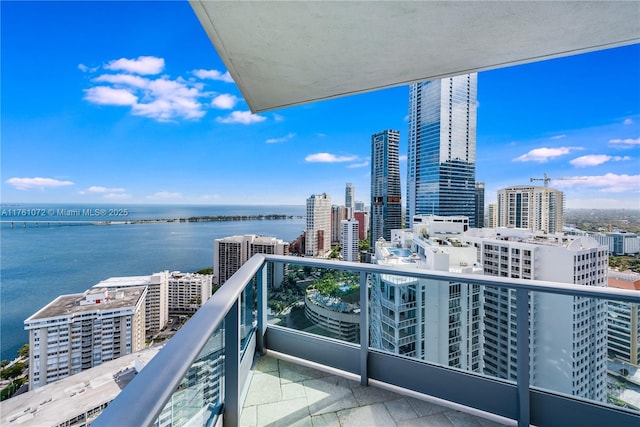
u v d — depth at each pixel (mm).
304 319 2307
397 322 1942
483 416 1703
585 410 1475
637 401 1393
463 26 1579
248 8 1442
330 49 1815
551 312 1568
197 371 1076
